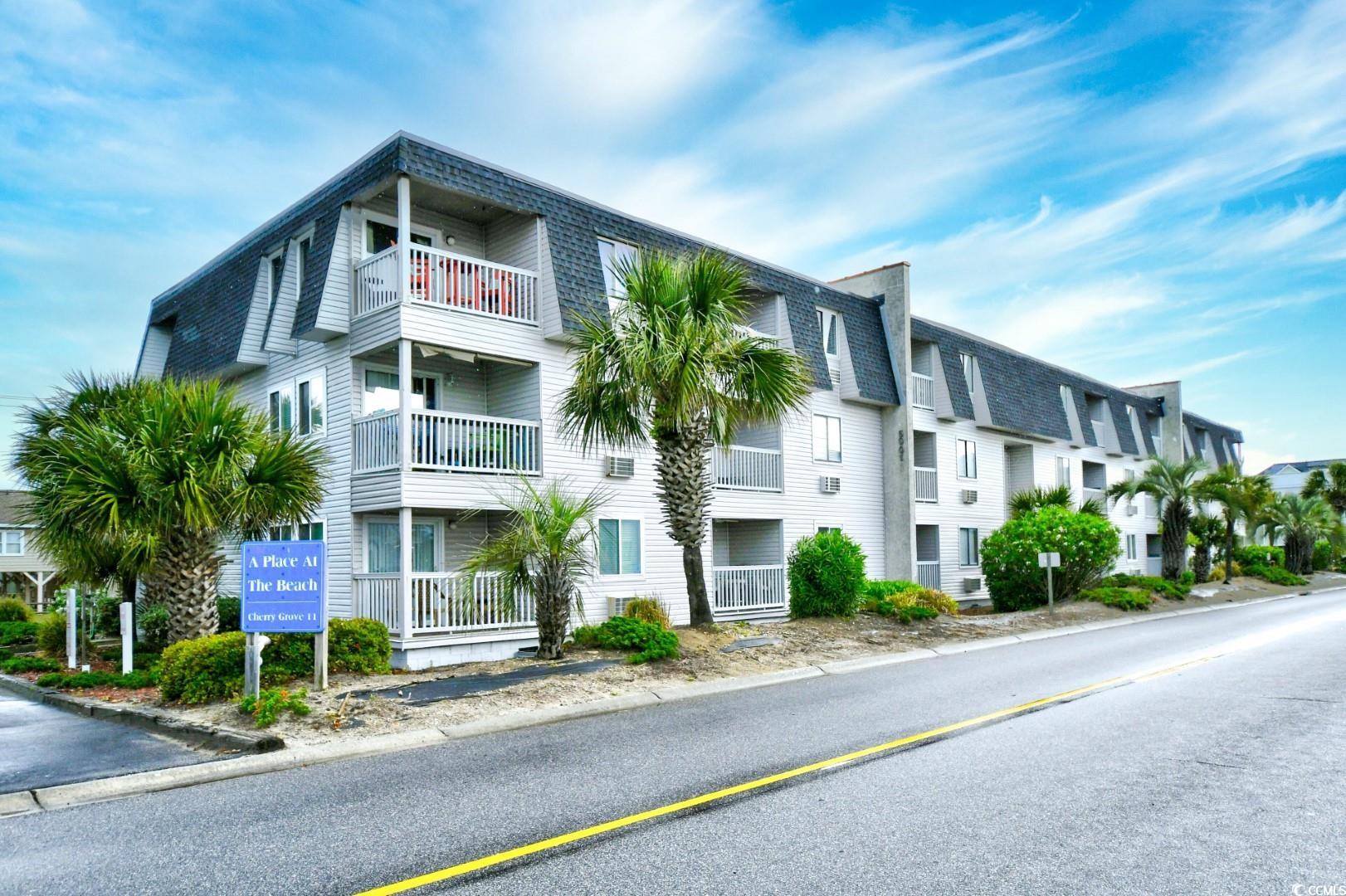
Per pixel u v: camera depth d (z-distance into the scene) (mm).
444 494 16797
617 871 5297
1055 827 6023
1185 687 12023
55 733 9953
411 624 16109
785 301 24062
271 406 20328
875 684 13094
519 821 6352
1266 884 4973
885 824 6137
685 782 7383
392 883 5188
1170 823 6102
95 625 18953
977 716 10172
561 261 18500
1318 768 7574
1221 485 38750
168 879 5336
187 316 22734
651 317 14734
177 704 11281
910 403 27906
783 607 23672
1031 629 21250
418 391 19281
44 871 5531
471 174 17453
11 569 41750
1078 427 38031
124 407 13570
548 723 10539
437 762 8430
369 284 17594
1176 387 47688
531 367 18812
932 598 23438
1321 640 17672
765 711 10875
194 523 12664
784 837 5883
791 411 24688
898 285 28078
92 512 12555
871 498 27484
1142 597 27328
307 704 10742
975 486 32344
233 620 18797
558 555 14656
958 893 4887
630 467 20094
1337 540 53156
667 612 19234
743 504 23156
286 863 5582
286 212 20266
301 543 11086
